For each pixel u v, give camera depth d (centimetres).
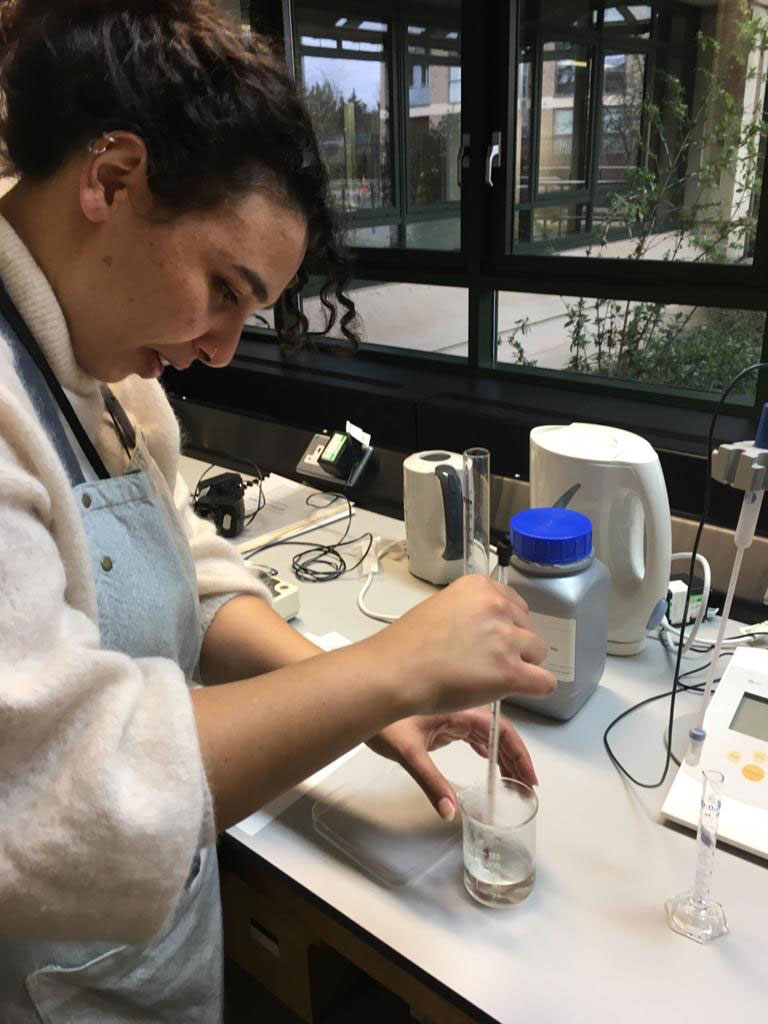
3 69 53
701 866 66
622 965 63
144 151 50
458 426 190
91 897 46
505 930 66
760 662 97
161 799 46
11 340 58
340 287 72
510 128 203
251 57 55
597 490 100
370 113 229
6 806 44
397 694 58
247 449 190
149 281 55
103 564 67
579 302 212
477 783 78
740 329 186
